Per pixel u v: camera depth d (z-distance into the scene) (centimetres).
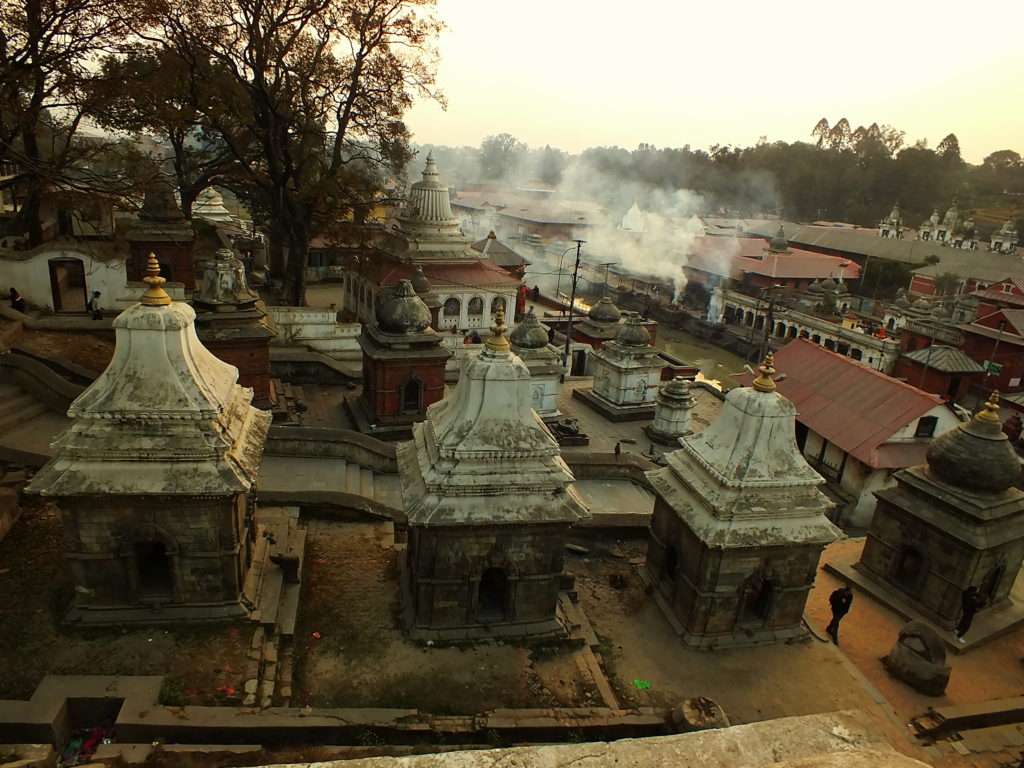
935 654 1828
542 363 3834
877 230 12319
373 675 1474
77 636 1441
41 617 1477
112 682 1309
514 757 422
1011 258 8812
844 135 18050
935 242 10688
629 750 436
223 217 7225
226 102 4059
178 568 1493
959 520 2067
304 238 4422
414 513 1503
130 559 1468
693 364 7125
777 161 15888
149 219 4066
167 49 3709
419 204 5678
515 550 1584
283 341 4038
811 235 11150
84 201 3055
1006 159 18038
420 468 1595
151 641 1448
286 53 3997
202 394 1469
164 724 1231
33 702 1241
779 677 1652
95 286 3653
